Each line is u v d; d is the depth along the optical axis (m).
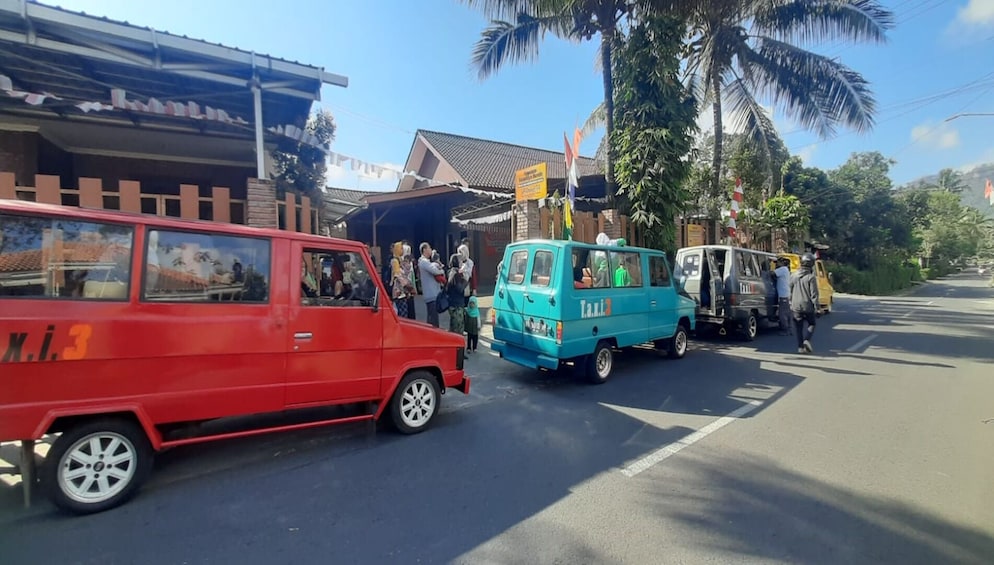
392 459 3.99
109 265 3.20
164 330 3.32
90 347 3.05
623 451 4.17
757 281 10.48
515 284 6.74
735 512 3.13
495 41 12.19
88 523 2.96
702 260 10.03
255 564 2.56
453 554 2.66
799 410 5.34
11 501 3.22
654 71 10.39
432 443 4.36
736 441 4.41
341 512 3.12
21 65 6.82
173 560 2.60
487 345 8.91
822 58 14.11
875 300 22.34
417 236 20.95
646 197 10.73
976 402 5.63
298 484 3.52
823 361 8.02
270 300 3.79
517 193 11.01
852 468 3.81
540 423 4.93
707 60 14.47
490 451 4.17
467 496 3.35
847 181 30.56
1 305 2.84
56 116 8.16
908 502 3.27
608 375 6.74
